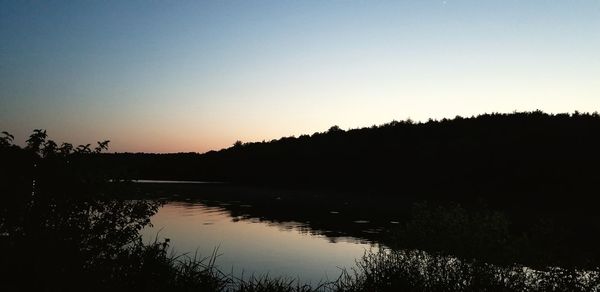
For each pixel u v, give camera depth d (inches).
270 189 3713.1
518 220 1221.1
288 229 1226.6
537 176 2037.4
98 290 211.8
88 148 251.6
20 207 218.1
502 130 3065.9
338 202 2351.1
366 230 1210.0
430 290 287.7
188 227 1210.0
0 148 223.6
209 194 3038.9
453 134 3491.6
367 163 3722.9
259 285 282.7
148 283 232.8
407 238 537.3
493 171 2358.5
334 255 802.8
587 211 1439.5
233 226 1272.1
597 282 296.7
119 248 248.1
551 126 2716.5
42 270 205.9
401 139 3892.7
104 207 253.8
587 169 1941.4
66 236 225.5
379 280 293.3
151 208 256.5
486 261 390.9
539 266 344.8
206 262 703.1
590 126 2586.1
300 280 565.6
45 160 232.5
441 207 623.2
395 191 2797.7
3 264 201.3
